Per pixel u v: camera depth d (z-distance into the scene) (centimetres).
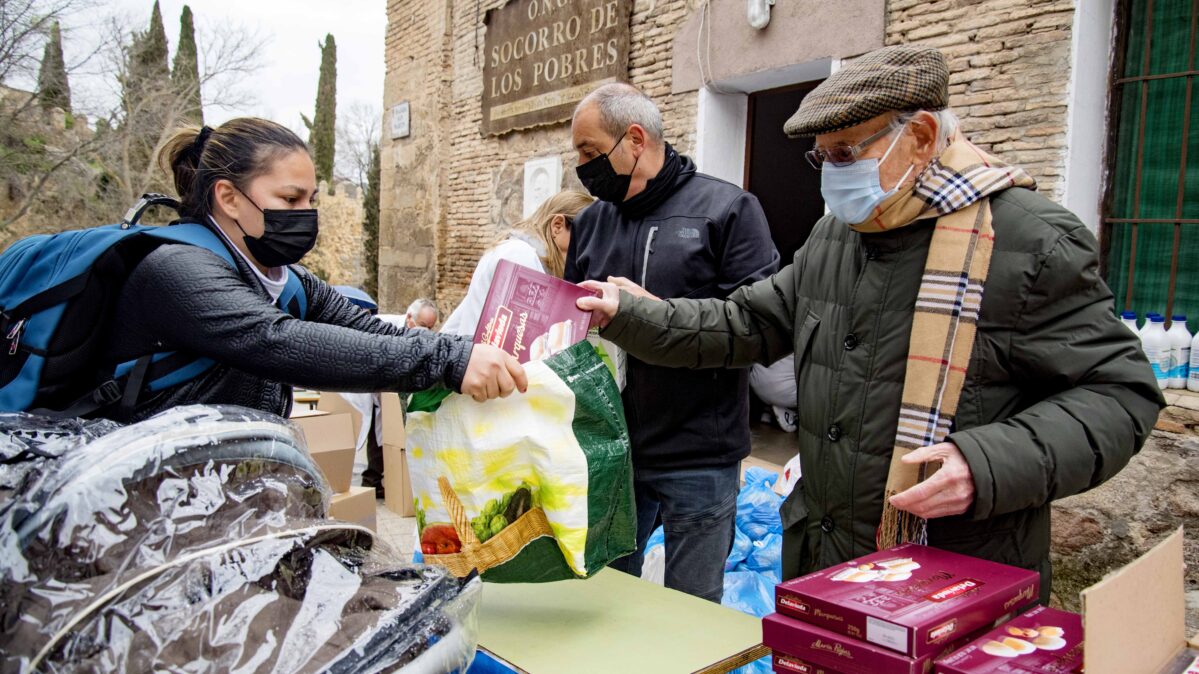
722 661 145
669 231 246
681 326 199
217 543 107
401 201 1019
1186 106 356
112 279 143
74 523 102
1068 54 372
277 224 154
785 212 706
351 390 143
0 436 115
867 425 166
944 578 129
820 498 175
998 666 108
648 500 259
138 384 142
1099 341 149
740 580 308
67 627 96
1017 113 392
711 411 244
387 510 509
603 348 192
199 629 98
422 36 950
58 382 139
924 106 155
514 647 149
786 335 199
